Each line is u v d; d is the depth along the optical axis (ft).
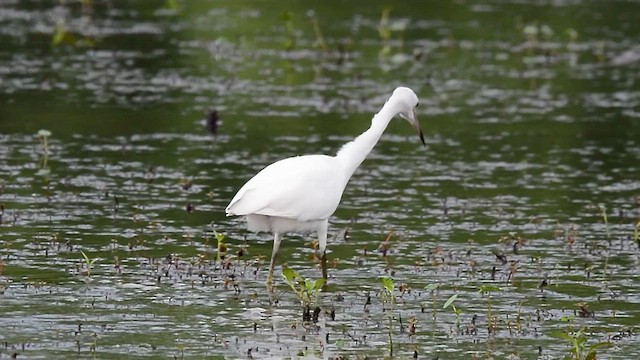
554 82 77.92
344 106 69.56
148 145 59.57
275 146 59.88
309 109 68.80
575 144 62.54
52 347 32.96
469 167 57.67
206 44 86.38
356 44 87.76
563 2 107.24
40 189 50.93
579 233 47.01
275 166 39.70
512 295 39.45
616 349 34.45
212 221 47.34
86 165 55.36
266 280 40.27
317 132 63.16
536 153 60.54
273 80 76.28
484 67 81.87
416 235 46.29
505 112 69.56
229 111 67.67
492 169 57.36
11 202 48.73
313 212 39.17
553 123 67.05
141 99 69.72
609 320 37.11
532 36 89.04
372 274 41.32
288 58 82.99
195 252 43.14
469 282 40.70
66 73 75.77
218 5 101.09
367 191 52.90
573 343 32.96
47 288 38.24
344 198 51.72
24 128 61.87
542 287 40.22
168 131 62.59
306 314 36.24
